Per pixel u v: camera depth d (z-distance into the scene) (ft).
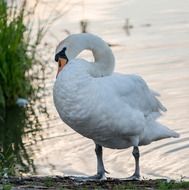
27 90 62.54
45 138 52.95
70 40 37.93
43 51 69.77
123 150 48.32
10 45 61.87
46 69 67.72
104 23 77.51
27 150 50.52
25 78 63.67
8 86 61.26
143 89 38.22
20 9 68.18
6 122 57.67
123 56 68.13
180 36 73.92
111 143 37.70
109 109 35.94
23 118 58.18
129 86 37.17
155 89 59.77
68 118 36.09
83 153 49.01
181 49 69.97
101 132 36.50
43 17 76.13
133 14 80.74
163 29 76.07
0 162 46.62
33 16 75.25
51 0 82.12
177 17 79.87
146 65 65.67
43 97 62.54
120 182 35.32
